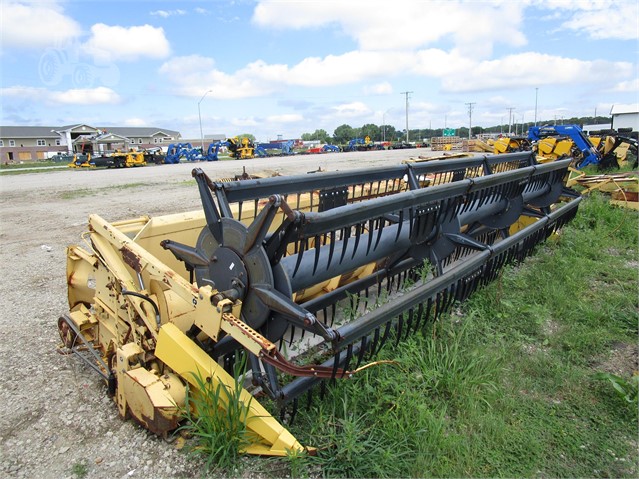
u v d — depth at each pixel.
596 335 3.89
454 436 2.62
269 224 2.40
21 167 44.75
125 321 3.04
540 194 6.22
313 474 2.45
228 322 2.38
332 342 2.37
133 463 2.55
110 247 3.16
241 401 2.52
